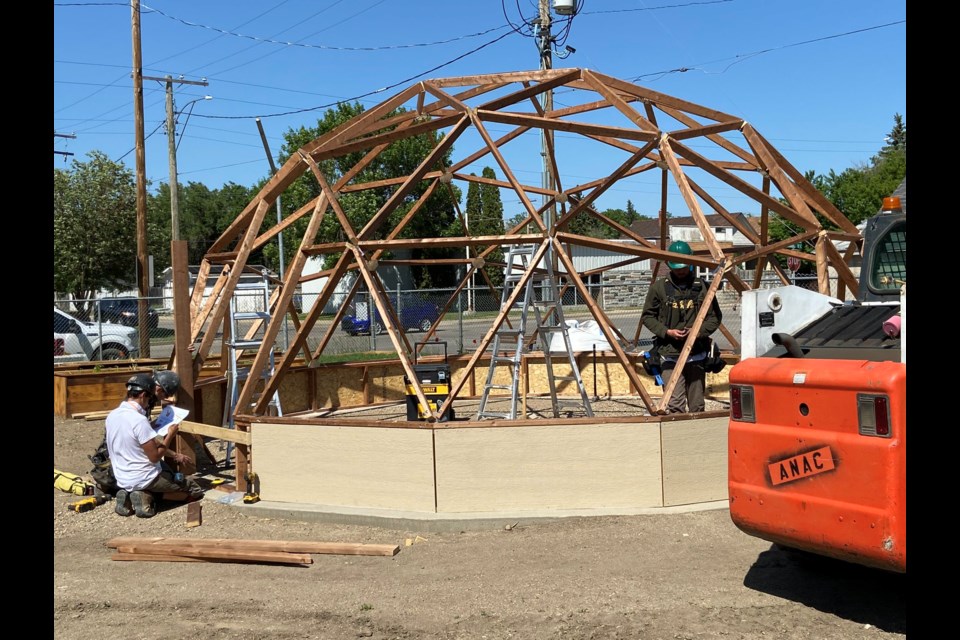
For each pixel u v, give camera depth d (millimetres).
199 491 7145
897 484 3650
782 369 4148
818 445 3947
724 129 8289
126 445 6738
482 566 5250
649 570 5008
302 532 6195
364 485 6520
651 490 6254
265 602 4777
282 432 6820
